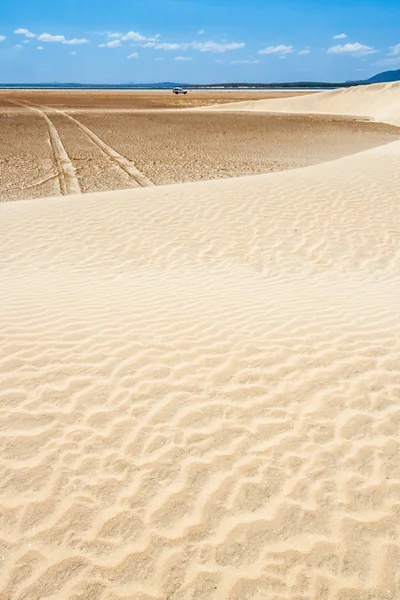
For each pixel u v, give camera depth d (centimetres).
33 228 1028
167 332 569
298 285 755
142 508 335
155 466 368
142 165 2253
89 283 759
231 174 2059
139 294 705
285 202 1136
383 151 1747
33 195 1680
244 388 457
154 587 285
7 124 3684
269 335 558
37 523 323
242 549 306
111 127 3731
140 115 4838
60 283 757
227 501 339
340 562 297
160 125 3953
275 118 4775
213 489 348
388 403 431
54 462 371
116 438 396
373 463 366
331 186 1238
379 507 331
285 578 289
